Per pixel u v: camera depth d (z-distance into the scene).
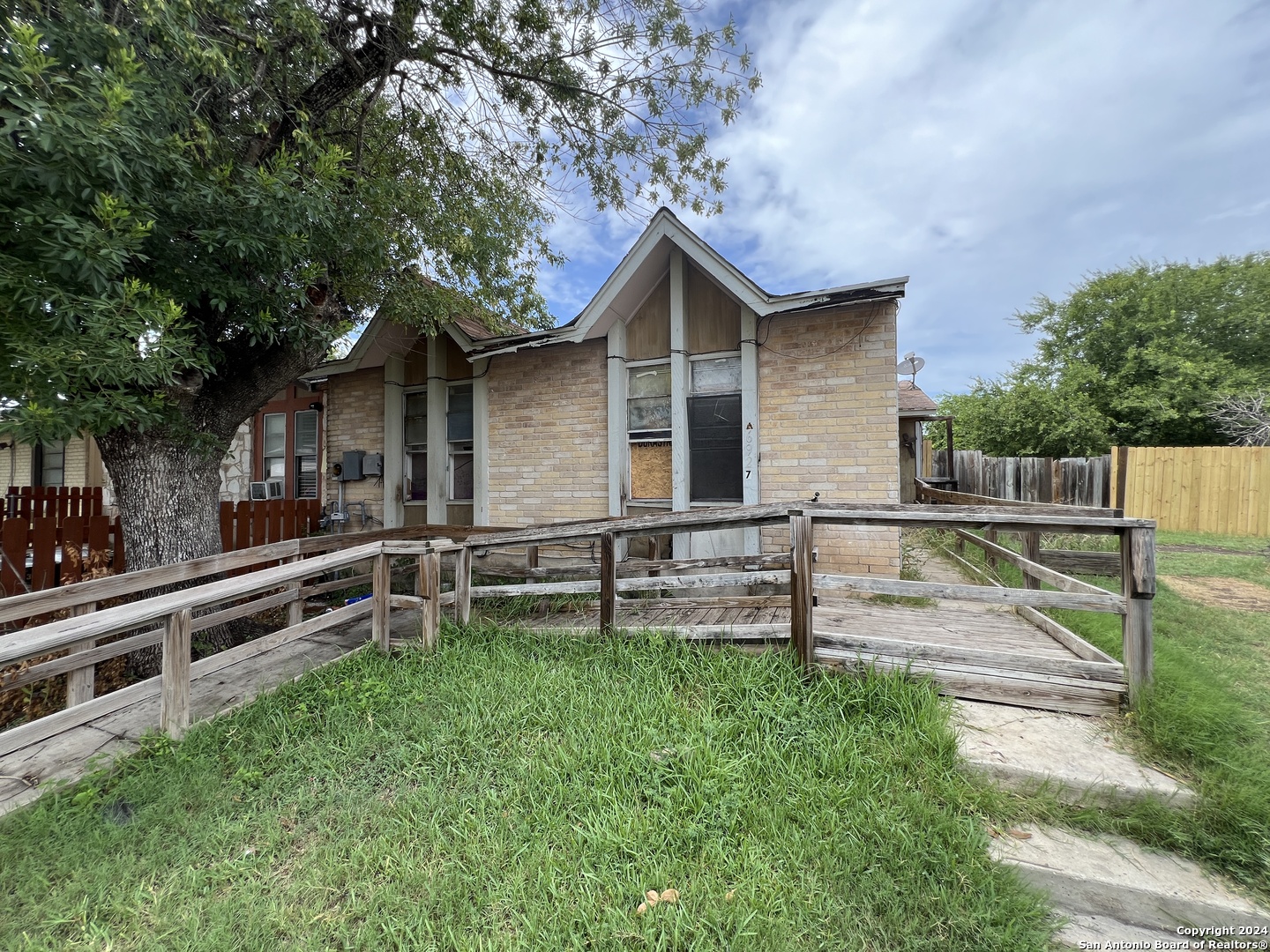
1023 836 2.32
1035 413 16.06
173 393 4.45
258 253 4.08
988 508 3.30
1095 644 4.16
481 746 2.99
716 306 6.64
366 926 1.90
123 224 3.06
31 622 4.98
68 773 2.95
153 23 3.18
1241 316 15.43
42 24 2.96
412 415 8.80
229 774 2.97
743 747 2.89
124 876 2.20
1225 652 4.26
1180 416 14.30
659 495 7.02
